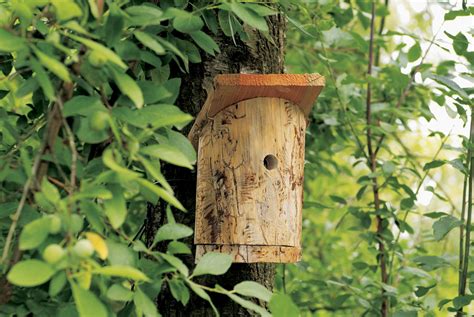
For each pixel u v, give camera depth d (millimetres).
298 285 3693
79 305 1304
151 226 2502
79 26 1458
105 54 1375
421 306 3113
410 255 3648
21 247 1352
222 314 2395
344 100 3377
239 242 2264
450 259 2992
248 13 1818
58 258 1321
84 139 1540
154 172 1466
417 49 3244
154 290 1719
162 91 1686
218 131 2307
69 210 1445
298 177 2357
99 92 1742
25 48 1427
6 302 1787
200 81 2508
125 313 1896
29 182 1515
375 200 3232
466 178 2836
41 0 1549
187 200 2449
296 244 2340
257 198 2275
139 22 1624
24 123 2158
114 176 1481
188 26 1860
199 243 2297
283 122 2316
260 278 2469
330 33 3266
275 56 2607
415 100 3695
